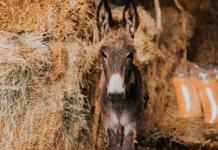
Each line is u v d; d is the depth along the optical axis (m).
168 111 4.68
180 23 4.99
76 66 2.57
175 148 3.31
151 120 4.16
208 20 6.73
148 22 3.81
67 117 2.52
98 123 2.92
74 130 2.60
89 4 2.86
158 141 3.55
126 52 2.07
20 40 2.07
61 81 2.43
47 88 2.28
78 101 2.60
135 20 2.41
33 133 2.19
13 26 2.07
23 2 2.08
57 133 2.44
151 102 4.04
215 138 3.59
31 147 2.18
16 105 2.05
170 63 4.59
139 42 3.41
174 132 3.89
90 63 2.83
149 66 4.03
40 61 2.21
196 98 4.29
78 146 2.73
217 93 4.15
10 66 1.99
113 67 2.03
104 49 2.12
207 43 6.66
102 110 2.48
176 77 4.42
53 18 2.27
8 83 2.01
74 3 2.41
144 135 3.79
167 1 5.60
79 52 2.61
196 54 6.43
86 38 2.88
